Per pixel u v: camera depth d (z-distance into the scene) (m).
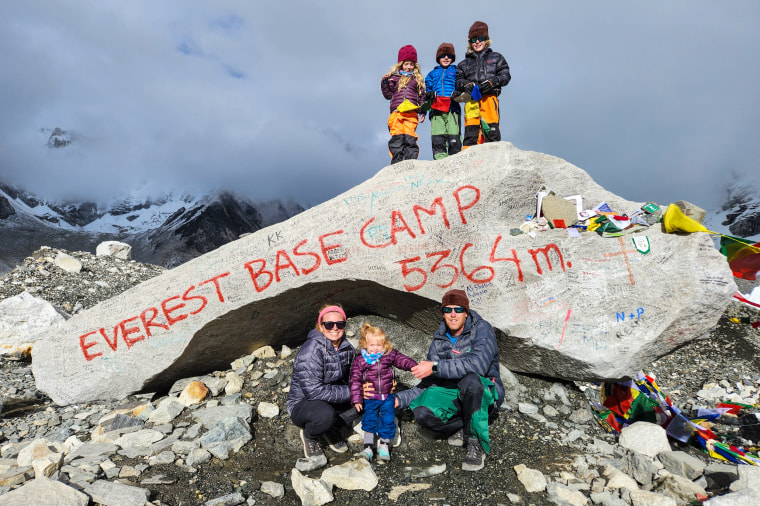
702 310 3.96
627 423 4.23
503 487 3.24
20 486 3.02
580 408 4.45
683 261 4.07
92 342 4.94
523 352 4.47
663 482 3.17
